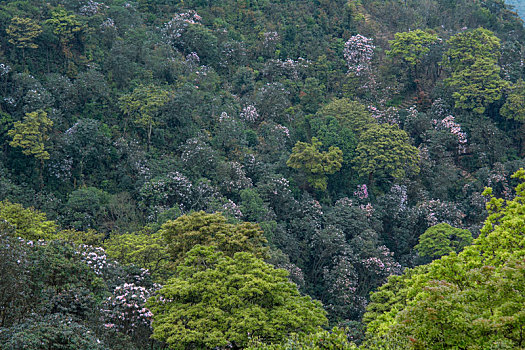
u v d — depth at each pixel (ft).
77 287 104.27
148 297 112.16
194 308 96.12
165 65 275.18
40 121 207.51
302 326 95.45
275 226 203.92
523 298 67.56
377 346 73.72
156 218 195.93
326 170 246.06
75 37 265.54
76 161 216.74
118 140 226.38
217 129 251.60
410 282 99.50
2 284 88.22
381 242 233.14
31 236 140.05
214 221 137.59
